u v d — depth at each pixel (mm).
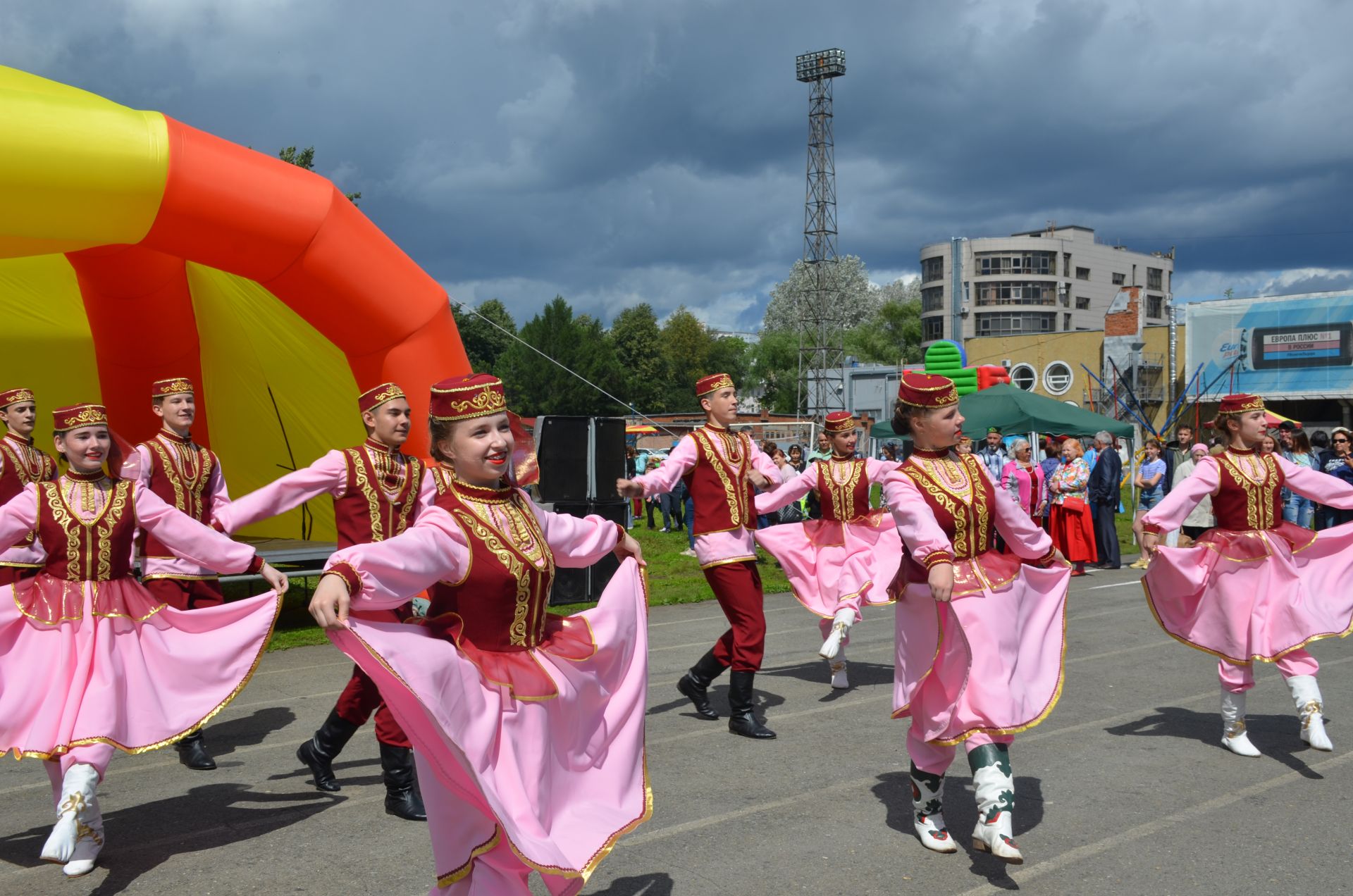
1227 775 5547
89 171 8188
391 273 9750
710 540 6695
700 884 4180
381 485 5723
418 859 4492
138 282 11406
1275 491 6012
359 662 2930
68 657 4594
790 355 88625
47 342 13156
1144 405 42844
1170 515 5992
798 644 9625
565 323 72500
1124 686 7641
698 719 6918
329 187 9375
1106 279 101062
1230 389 40812
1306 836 4645
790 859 4430
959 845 4586
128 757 6168
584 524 3621
